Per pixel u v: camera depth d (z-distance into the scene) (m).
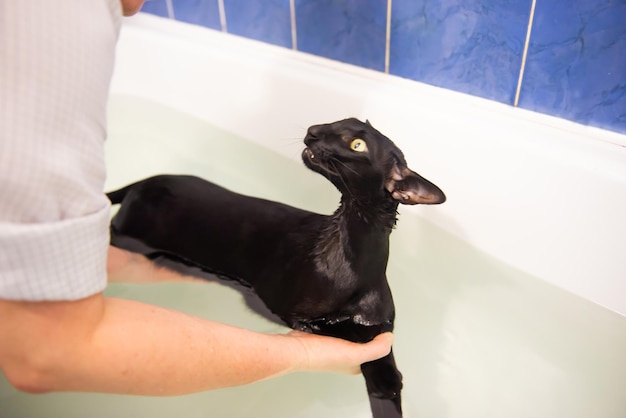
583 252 0.82
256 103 1.14
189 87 1.25
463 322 0.87
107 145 1.30
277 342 0.64
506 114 0.90
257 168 1.17
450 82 0.96
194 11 1.25
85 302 0.47
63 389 0.48
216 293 0.90
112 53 0.48
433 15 0.92
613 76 0.79
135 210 0.90
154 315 0.53
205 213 0.86
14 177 0.39
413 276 0.95
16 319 0.44
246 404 0.76
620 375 0.78
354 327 0.75
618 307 0.82
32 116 0.40
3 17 0.39
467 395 0.77
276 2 1.10
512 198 0.87
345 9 1.01
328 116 1.04
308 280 0.75
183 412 0.75
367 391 0.72
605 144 0.81
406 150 0.97
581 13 0.78
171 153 1.26
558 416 0.74
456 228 0.96
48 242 0.42
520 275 0.90
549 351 0.82
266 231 0.81
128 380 0.49
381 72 1.03
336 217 0.74
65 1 0.42
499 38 0.87
